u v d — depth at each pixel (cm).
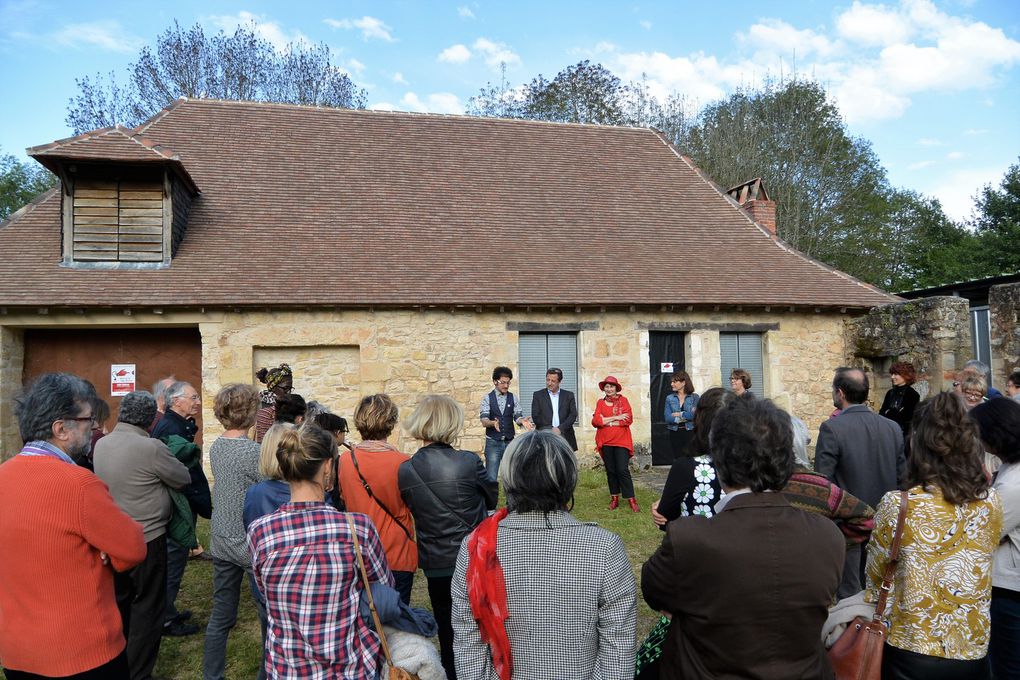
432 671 241
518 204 1220
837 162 2573
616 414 760
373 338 977
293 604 221
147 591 363
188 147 1155
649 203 1309
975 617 227
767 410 204
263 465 302
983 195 2627
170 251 957
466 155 1306
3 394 891
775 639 183
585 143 1427
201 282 932
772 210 1401
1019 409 274
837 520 258
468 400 1006
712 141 2553
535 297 1005
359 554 230
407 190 1191
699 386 1091
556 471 212
